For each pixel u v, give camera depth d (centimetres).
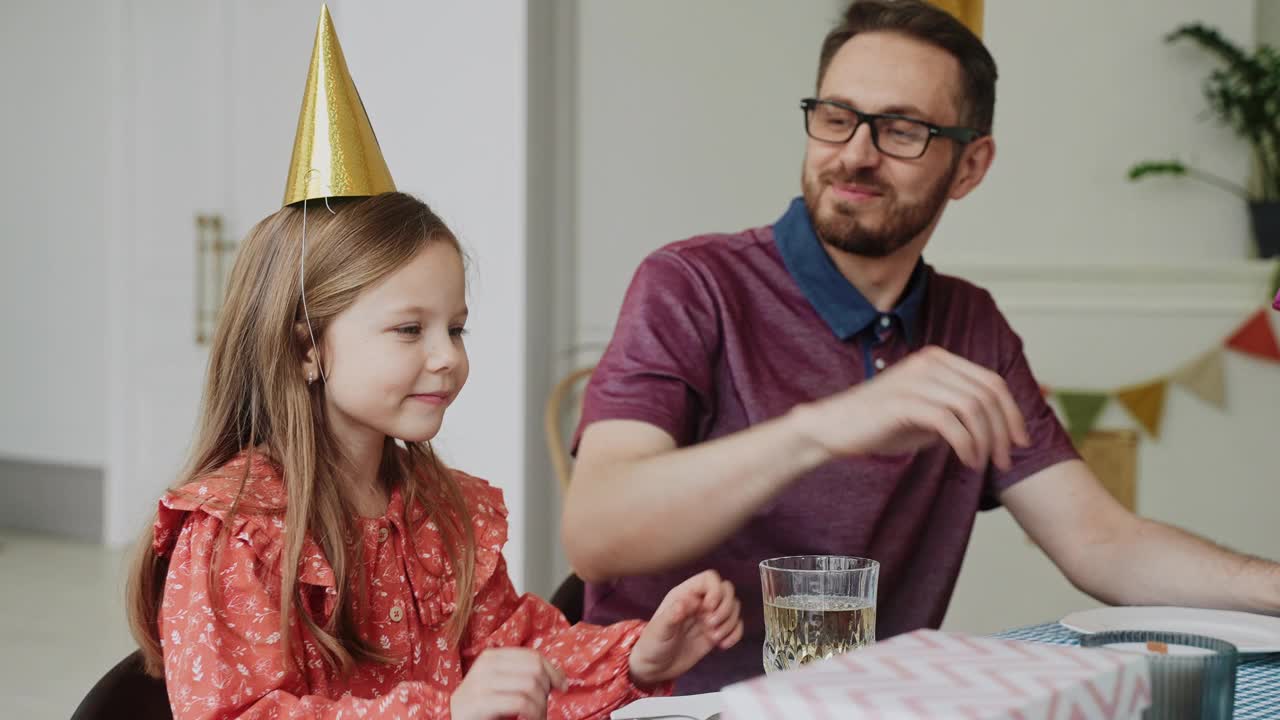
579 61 308
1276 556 330
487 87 283
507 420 288
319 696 93
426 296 106
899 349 142
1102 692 55
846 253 139
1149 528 137
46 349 545
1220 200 343
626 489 114
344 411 107
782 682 54
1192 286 329
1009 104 343
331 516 105
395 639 112
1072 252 344
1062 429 149
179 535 99
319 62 111
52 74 537
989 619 335
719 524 109
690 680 129
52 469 547
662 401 131
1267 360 328
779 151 327
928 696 52
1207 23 340
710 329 137
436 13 286
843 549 133
